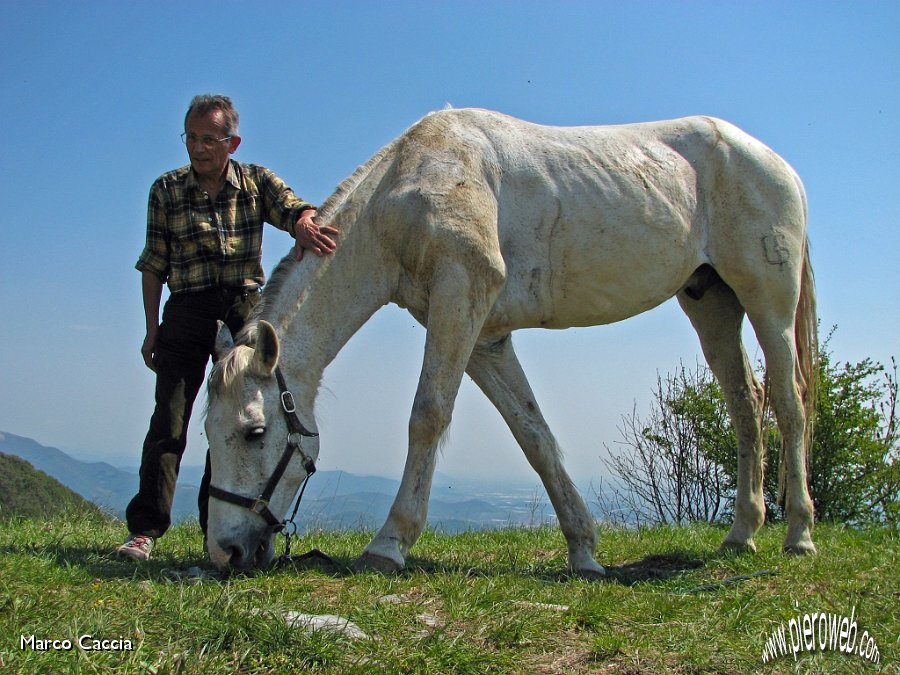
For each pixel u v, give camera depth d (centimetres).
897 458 945
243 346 436
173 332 500
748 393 592
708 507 1059
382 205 479
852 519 943
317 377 467
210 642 288
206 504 509
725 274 571
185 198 502
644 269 538
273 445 433
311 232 472
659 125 574
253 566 427
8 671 253
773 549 555
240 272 511
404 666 282
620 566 554
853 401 944
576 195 516
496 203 495
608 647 310
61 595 340
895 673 292
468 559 552
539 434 508
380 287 486
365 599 362
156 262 511
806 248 601
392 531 445
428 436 451
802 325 596
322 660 282
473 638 317
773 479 953
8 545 493
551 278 517
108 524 680
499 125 521
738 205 564
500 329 512
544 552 602
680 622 344
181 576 418
